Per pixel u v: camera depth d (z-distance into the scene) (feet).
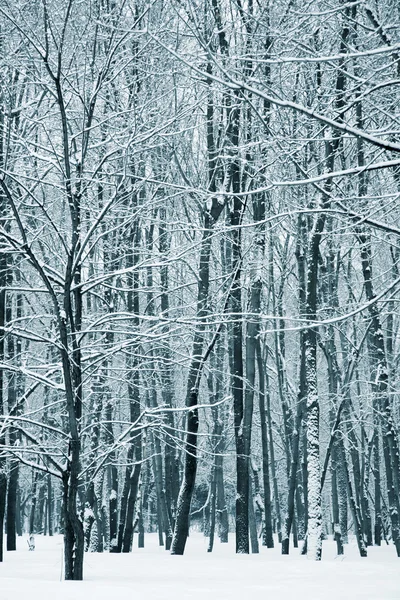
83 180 39.93
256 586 34.45
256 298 66.64
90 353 44.98
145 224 50.03
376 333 65.77
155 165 52.54
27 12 38.88
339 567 46.37
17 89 44.70
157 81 43.37
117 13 39.29
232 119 53.52
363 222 30.04
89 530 74.74
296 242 75.56
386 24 32.63
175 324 48.57
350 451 104.22
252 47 35.50
